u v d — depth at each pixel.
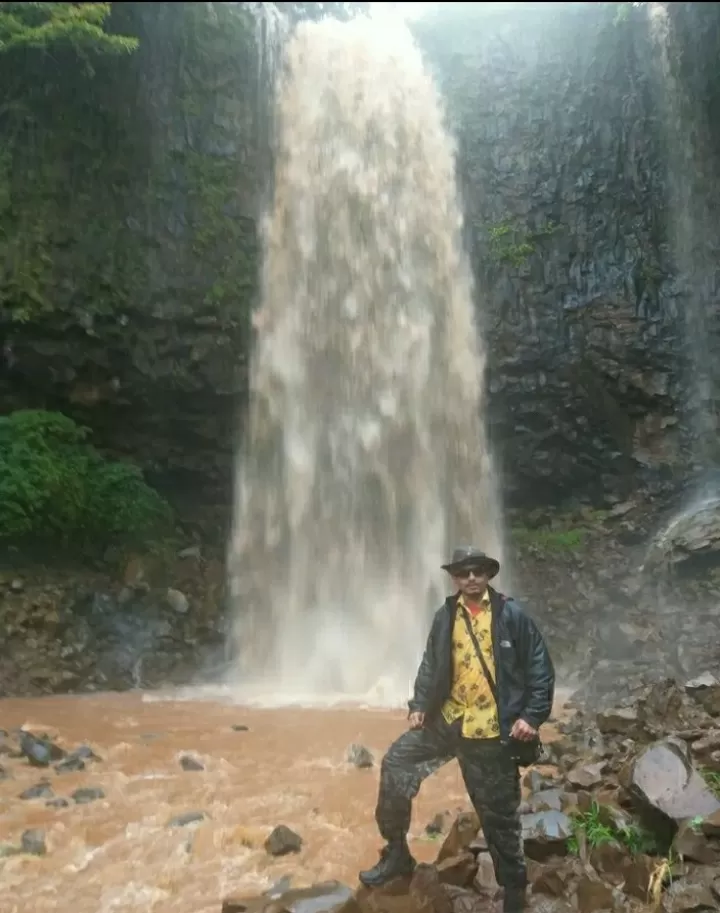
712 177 20.77
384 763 4.35
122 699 12.76
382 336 21.02
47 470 15.78
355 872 4.99
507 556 19.91
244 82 20.64
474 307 21.05
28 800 6.52
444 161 22.08
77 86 17.91
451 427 20.73
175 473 19.52
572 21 22.34
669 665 11.71
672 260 20.97
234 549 19.22
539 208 21.47
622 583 18.30
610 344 20.50
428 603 19.62
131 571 16.56
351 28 22.97
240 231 19.73
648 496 20.17
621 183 21.36
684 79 21.34
